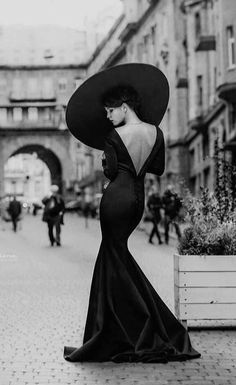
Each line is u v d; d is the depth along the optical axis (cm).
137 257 2384
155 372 779
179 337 849
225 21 4203
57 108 12038
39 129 11950
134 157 829
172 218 3005
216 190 1452
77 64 12112
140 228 4297
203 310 973
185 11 5616
